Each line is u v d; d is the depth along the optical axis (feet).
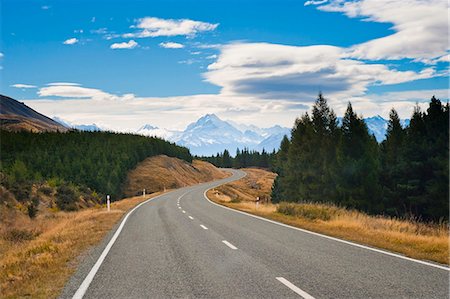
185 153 548.72
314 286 23.75
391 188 155.02
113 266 30.35
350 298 21.24
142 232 52.90
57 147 354.54
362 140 164.14
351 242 41.98
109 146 383.24
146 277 26.55
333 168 162.30
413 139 147.02
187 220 69.97
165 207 108.37
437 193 128.36
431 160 133.90
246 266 29.86
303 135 202.69
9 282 25.85
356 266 29.43
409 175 141.38
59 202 147.23
